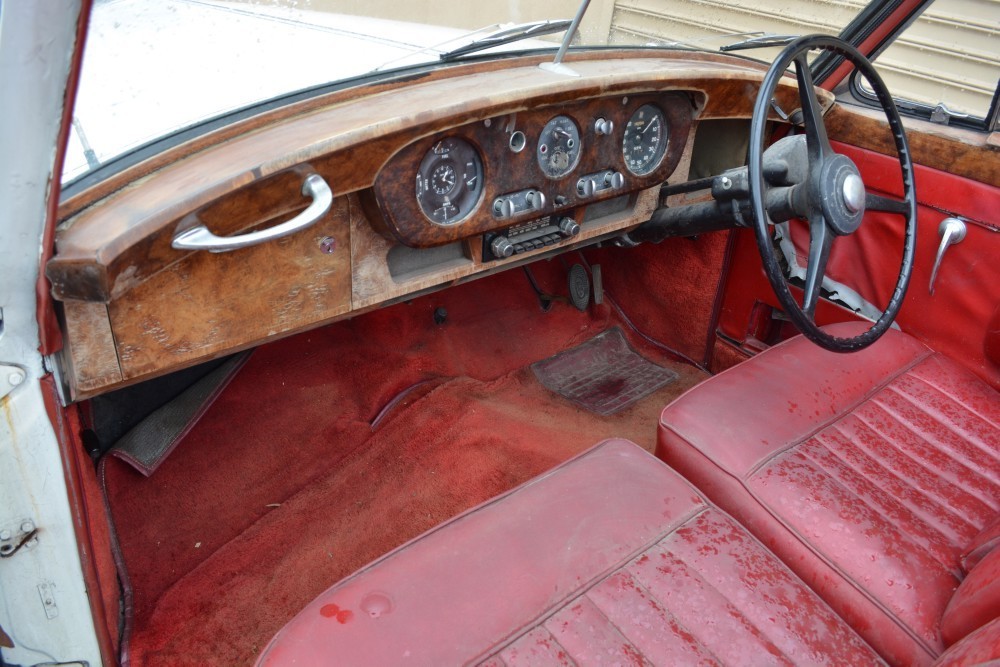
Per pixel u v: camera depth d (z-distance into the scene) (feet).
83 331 3.66
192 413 6.64
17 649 3.90
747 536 4.21
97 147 4.04
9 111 2.73
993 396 5.72
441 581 3.76
